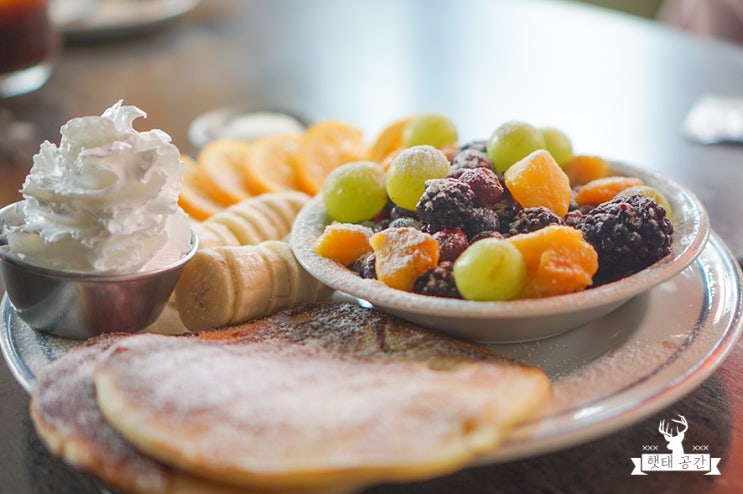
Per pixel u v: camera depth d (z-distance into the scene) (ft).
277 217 1.61
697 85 2.38
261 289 1.42
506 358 1.27
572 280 1.26
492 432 1.09
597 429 1.14
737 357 1.38
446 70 2.52
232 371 1.18
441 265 1.31
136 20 2.69
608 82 2.41
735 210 1.78
